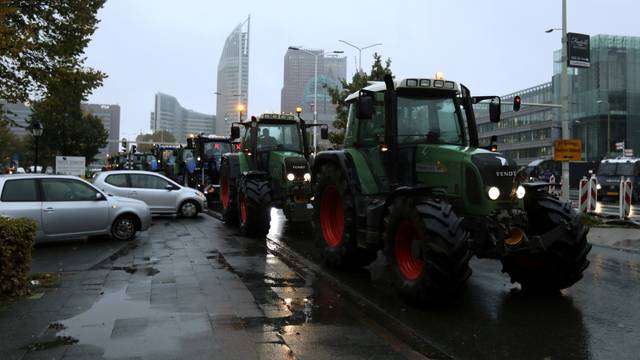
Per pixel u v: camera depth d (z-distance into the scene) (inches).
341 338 199.6
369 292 280.7
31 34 595.8
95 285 280.7
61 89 722.8
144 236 484.7
